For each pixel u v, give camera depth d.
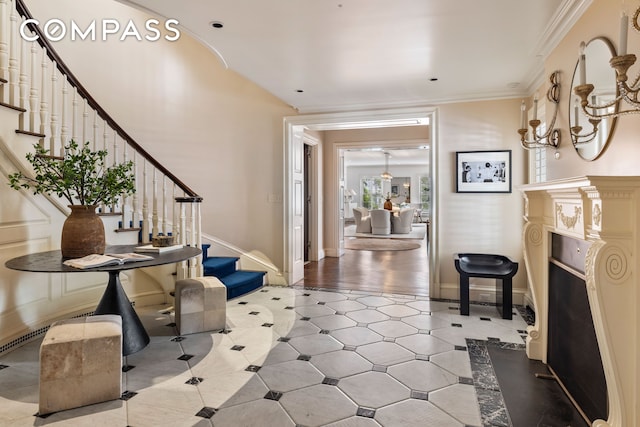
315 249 6.81
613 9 1.86
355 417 1.96
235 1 2.29
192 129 5.01
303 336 3.12
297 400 2.12
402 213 11.70
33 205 2.95
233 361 2.63
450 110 4.32
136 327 2.84
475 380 2.37
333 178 7.27
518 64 3.30
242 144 5.10
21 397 2.11
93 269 2.29
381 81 3.76
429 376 2.43
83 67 4.36
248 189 5.10
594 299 1.56
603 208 1.53
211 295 3.23
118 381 2.12
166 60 4.89
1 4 2.82
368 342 3.00
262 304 4.07
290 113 4.96
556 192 2.10
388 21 2.54
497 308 3.96
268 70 3.46
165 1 2.30
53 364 1.97
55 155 3.17
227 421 1.91
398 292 4.61
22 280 2.85
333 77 3.66
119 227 3.78
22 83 2.93
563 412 2.02
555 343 2.44
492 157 4.19
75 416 1.94
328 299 4.29
